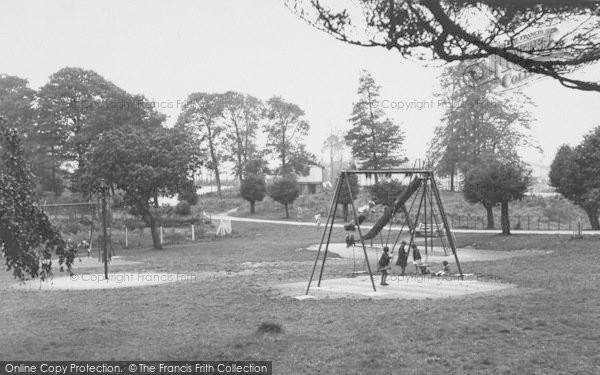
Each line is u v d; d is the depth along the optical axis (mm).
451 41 9664
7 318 20594
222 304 22500
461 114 82562
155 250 61344
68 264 15391
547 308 17375
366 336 14812
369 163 94812
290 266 40781
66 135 92312
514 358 12086
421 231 59375
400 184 71688
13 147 14594
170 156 61656
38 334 17250
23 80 101562
